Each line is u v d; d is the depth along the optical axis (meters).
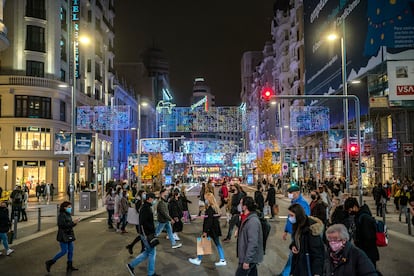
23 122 43.16
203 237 11.14
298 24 64.31
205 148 87.00
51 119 44.75
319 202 10.50
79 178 53.72
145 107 102.94
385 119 37.09
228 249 13.66
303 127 49.88
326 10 45.41
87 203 27.31
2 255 12.91
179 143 162.50
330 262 4.48
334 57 42.84
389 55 32.78
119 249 13.88
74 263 11.66
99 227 20.00
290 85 71.62
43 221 22.20
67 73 48.91
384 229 7.04
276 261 11.58
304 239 5.57
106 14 67.94
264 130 103.94
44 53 45.03
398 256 12.23
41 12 45.16
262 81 107.50
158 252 13.13
